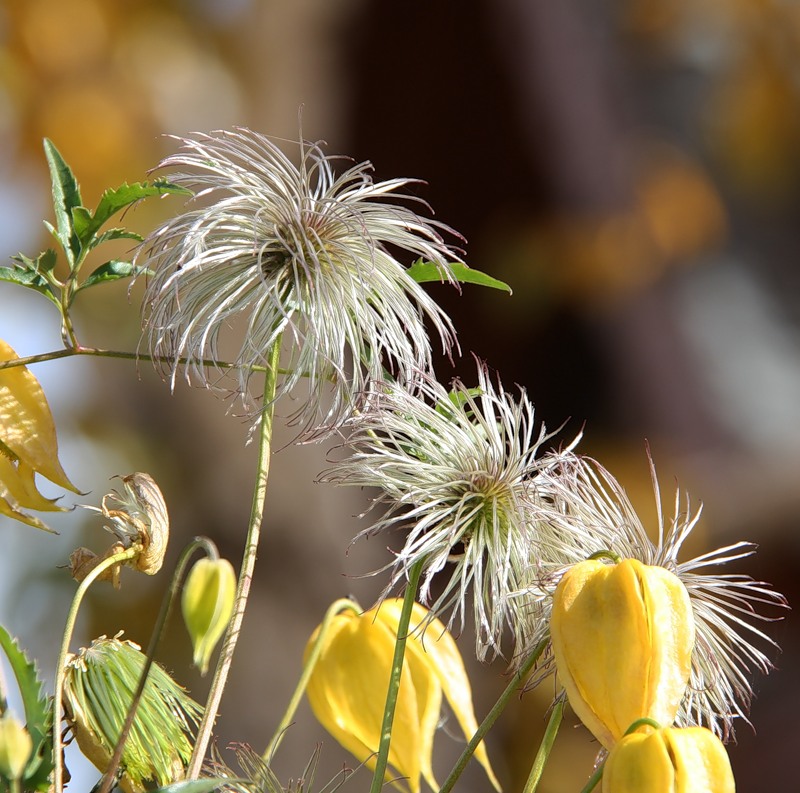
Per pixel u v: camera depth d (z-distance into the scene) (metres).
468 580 0.82
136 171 2.09
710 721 0.83
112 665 0.82
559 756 2.07
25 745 0.75
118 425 2.13
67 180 0.84
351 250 0.84
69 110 2.05
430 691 0.85
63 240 0.83
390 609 0.86
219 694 0.80
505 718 2.08
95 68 2.08
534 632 0.82
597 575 0.78
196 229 0.83
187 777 0.79
